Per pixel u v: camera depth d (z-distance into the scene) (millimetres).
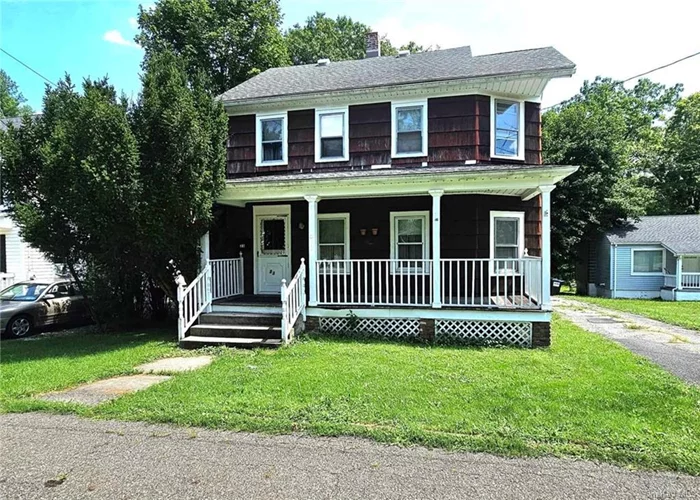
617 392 5000
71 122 7918
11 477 3324
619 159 21891
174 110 7898
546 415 4305
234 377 5820
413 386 5285
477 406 4582
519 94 10352
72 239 9109
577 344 8055
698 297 18359
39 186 8312
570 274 28078
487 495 2990
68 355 7594
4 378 6008
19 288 11289
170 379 5918
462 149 10047
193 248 9359
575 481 3162
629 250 20031
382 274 10523
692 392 5039
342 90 10398
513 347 7754
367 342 8156
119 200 7523
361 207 10648
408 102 10359
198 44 21281
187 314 8625
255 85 12281
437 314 8367
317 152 10914
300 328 8852
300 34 27844
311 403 4750
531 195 9562
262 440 3928
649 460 3414
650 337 9102
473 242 9930
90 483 3229
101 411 4664
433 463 3453
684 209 28266
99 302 10289
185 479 3271
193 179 8148
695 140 26703
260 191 9164
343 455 3615
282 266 11219
